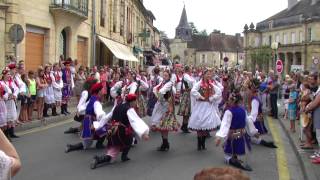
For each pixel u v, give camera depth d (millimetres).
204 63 113812
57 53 23234
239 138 8938
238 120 8852
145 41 58688
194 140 12422
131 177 8164
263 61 79000
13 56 16891
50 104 15750
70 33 25219
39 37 21797
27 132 12977
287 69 76250
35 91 14625
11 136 11969
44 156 9773
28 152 10156
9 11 18781
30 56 20828
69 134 12758
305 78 11719
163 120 10625
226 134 8703
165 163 9391
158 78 15258
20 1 19391
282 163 9695
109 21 34938
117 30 38125
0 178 2484
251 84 12602
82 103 10375
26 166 8812
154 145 11523
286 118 17797
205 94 10609
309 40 70938
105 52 34312
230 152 9016
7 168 2502
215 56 112750
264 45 81312
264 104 18922
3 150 2613
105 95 21750
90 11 28781
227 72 28891
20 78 13453
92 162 8844
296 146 11047
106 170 8672
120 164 9211
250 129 9102
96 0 30156
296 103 13594
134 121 8828
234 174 2023
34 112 16625
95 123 9320
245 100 13578
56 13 22516
